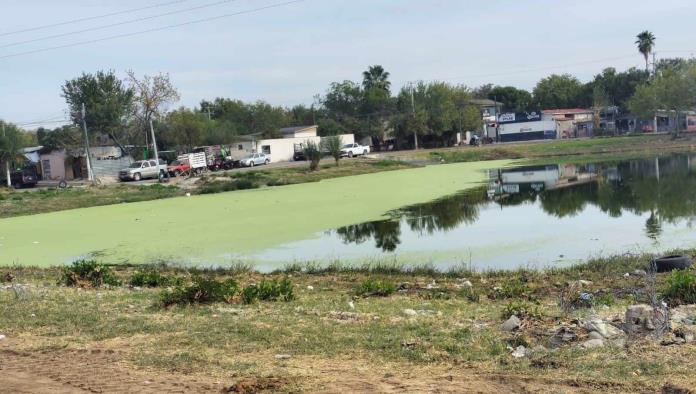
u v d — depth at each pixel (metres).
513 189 40.22
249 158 71.81
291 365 7.77
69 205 41.62
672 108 87.00
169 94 79.31
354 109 110.06
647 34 114.12
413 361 7.70
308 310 11.25
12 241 27.31
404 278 15.65
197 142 81.69
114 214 35.44
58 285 15.53
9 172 64.19
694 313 9.23
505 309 10.27
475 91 144.12
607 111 110.44
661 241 19.72
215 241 24.31
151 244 24.38
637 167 51.44
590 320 8.77
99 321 10.77
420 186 44.50
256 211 33.06
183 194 45.59
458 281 14.89
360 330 9.40
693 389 6.04
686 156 60.03
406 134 98.56
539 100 133.50
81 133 74.88
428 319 10.04
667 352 7.21
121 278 17.17
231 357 8.26
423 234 24.16
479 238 22.55
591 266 15.64
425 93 98.94
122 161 69.81
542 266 17.09
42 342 9.55
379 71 115.44
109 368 7.91
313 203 35.75
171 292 13.21
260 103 108.50
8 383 7.42
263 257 20.73
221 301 12.33
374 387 6.64
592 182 41.72
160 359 8.23
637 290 12.19
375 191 41.88
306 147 62.12
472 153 77.12
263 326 9.88
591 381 6.48
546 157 73.44
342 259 19.66
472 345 8.20
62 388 7.16
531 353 7.67
